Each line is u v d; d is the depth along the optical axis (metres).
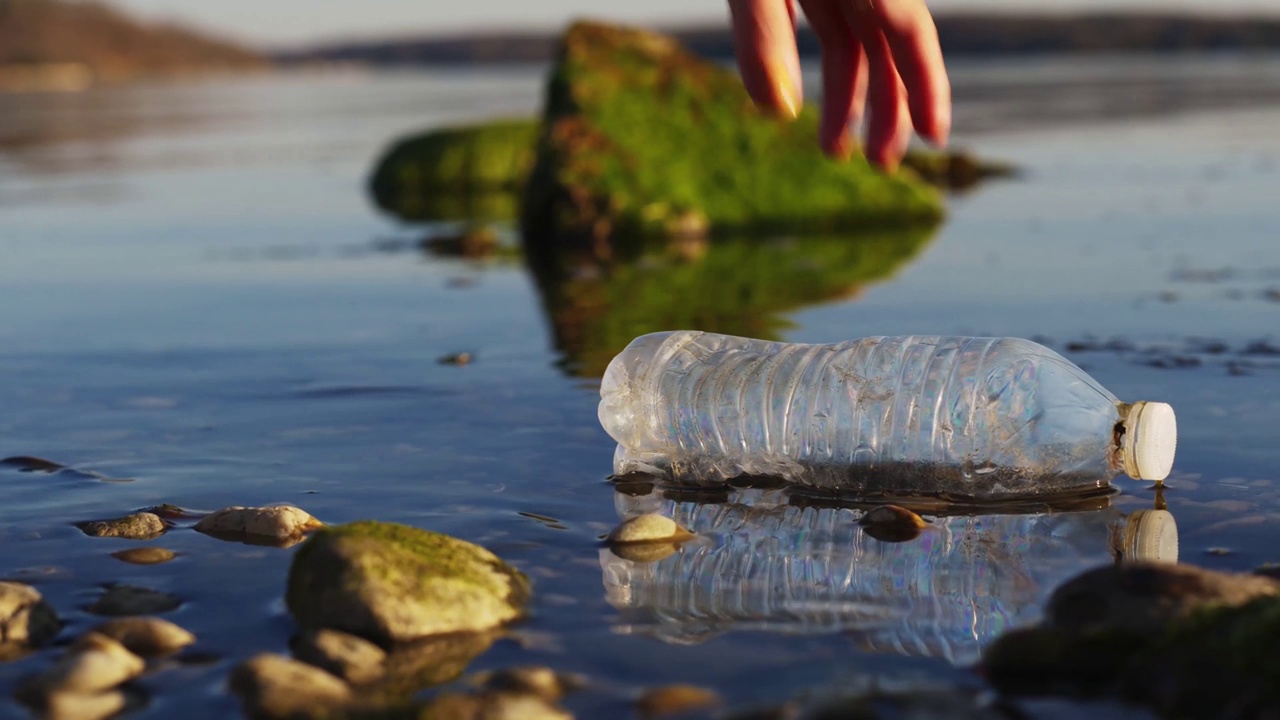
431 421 0.85
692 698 0.55
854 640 0.59
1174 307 1.13
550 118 2.07
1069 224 1.90
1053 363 0.73
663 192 1.92
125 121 6.44
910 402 0.73
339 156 3.97
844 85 0.58
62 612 0.61
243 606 0.62
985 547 0.66
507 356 1.02
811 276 1.44
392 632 0.59
